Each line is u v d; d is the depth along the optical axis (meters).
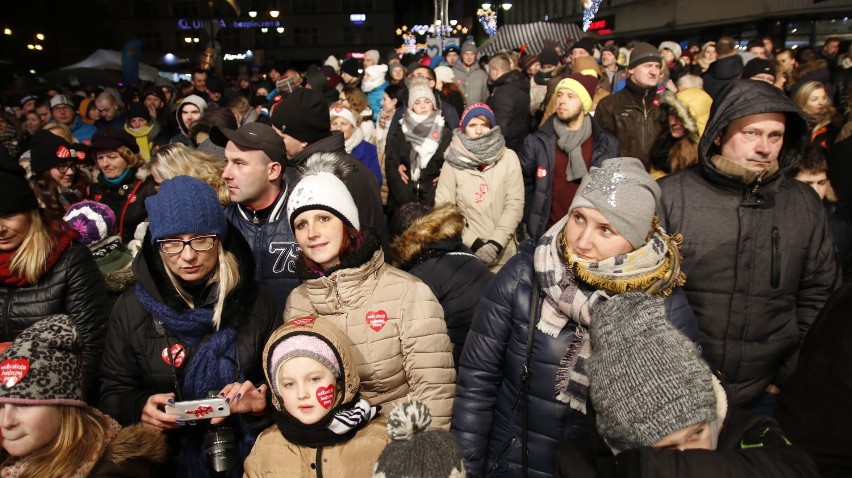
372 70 9.34
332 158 2.88
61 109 8.08
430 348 2.31
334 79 11.32
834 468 1.63
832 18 16.03
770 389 2.63
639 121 4.82
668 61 10.41
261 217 3.03
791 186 2.51
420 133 5.42
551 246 2.08
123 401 2.26
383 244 3.52
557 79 6.41
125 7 63.78
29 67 46.69
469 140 4.51
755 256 2.42
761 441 1.46
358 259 2.28
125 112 9.96
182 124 6.58
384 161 6.32
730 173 2.41
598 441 1.52
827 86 7.48
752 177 2.38
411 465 1.70
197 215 2.16
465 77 11.58
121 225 4.03
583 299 1.95
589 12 15.59
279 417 2.06
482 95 10.15
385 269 2.40
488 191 4.53
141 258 2.28
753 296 2.43
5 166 2.46
